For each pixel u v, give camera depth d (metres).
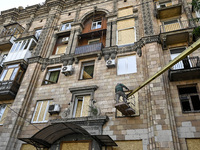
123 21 17.42
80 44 18.28
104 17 19.50
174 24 15.05
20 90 15.38
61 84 15.03
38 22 22.83
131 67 14.05
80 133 11.46
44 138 11.09
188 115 10.16
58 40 19.72
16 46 19.14
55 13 21.75
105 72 14.27
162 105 10.48
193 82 11.28
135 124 10.95
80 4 21.58
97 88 13.54
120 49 15.10
